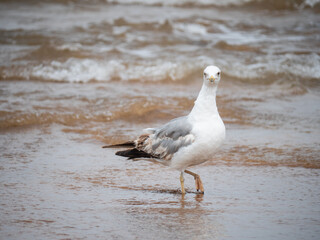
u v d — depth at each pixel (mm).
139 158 9055
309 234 6922
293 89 17625
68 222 7355
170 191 8953
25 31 23016
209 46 22281
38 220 7414
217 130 8336
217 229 7125
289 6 29812
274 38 23969
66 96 15539
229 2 30094
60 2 29156
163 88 17391
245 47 22172
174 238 6797
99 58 19641
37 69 18406
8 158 10578
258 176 9680
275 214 7715
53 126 13117
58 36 22422
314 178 9531
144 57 20125
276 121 13852
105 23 25000
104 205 8125
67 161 10547
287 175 9711
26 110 13773
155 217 7609
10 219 7438
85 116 13773
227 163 10484
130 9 28453
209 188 9070
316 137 12344
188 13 28031
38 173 9742
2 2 28578
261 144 11766
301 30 25531
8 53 19906
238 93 17047
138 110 14430
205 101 8375
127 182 9414
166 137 8703
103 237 6816
